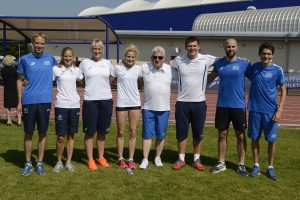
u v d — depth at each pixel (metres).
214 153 7.79
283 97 6.16
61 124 6.32
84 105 6.49
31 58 6.11
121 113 6.62
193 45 6.35
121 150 6.82
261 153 7.78
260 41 30.94
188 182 5.98
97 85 6.45
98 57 6.44
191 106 6.56
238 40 31.19
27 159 6.32
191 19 50.03
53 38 20.78
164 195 5.41
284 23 37.97
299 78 24.73
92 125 6.52
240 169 6.47
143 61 31.67
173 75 6.71
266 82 6.12
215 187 5.78
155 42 31.66
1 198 5.16
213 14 45.34
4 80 10.53
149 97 6.62
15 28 17.62
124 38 31.52
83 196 5.31
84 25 17.72
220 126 6.47
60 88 6.32
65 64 6.31
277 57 30.89
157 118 6.69
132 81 6.57
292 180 6.16
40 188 5.58
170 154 7.70
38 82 6.11
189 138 9.10
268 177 6.29
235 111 6.34
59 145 6.41
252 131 6.30
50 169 6.50
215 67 6.46
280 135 9.64
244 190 5.68
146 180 6.03
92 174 6.27
